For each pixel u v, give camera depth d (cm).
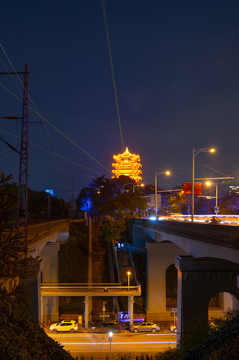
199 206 11225
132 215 8644
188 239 3409
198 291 3406
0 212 771
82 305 5603
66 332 4469
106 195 12094
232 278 3438
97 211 12650
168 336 4359
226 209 9638
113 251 7612
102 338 4241
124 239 8500
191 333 2495
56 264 6031
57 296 5119
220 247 2488
